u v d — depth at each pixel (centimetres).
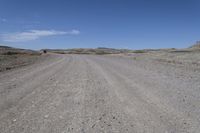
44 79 1184
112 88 930
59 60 3122
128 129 470
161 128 472
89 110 612
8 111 599
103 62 2652
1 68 1664
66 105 663
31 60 2850
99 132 455
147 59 3047
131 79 1175
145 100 718
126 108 630
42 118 542
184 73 1417
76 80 1156
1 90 874
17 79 1169
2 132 453
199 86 952
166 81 1096
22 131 459
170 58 3070
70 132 455
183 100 708
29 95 791
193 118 534
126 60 3048
